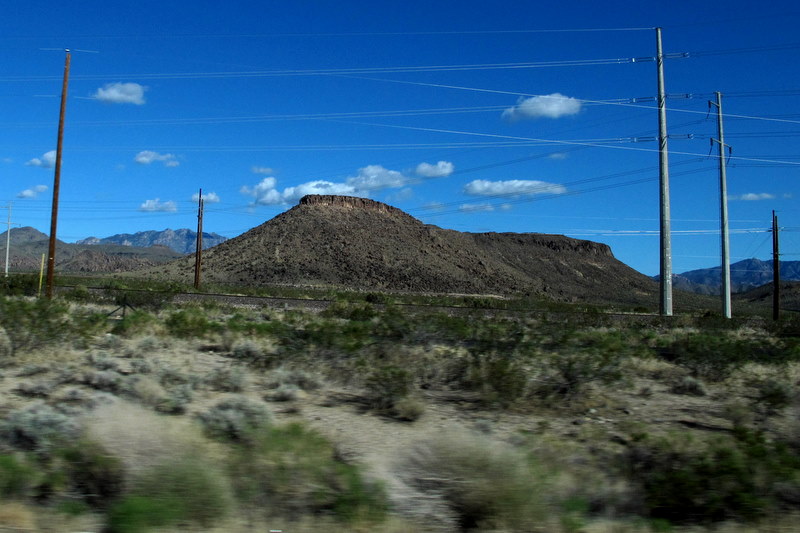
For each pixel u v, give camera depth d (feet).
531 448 34.73
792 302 622.54
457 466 27.20
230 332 84.84
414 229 627.87
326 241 548.72
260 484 26.86
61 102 125.08
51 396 47.62
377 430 41.91
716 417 51.60
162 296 141.90
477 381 55.88
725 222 171.12
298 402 50.70
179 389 49.01
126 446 27.30
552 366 55.98
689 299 622.54
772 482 30.60
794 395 55.21
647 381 67.26
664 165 147.43
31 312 69.00
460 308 164.14
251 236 564.71
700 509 28.91
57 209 124.36
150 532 22.00
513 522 25.17
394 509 25.95
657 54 154.20
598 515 27.76
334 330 68.49
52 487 26.50
